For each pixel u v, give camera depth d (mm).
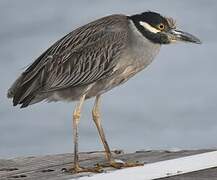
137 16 11148
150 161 10258
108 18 11320
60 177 9672
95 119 10977
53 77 11031
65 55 11109
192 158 9789
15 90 11125
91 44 11148
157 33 11148
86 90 11070
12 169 10359
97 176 9516
